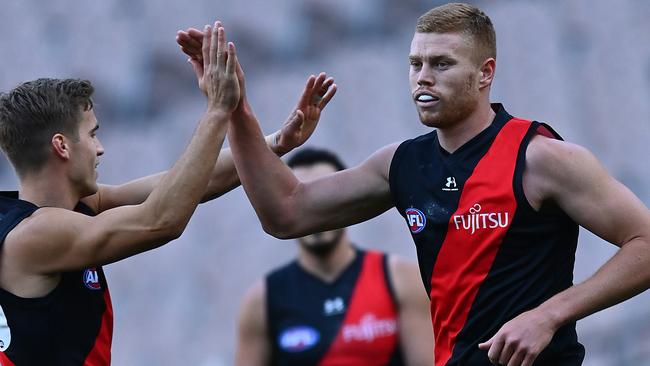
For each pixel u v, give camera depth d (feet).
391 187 42.91
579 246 117.60
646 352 104.12
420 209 41.65
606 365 105.29
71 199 42.83
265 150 44.83
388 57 145.69
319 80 45.50
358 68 145.48
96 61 159.63
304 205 44.75
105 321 43.34
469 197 40.45
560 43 139.85
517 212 39.81
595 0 140.56
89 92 43.24
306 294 68.49
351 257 68.95
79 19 161.48
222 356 129.08
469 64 40.73
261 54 152.35
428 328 67.67
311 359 68.03
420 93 40.96
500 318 39.88
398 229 123.13
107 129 155.63
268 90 149.89
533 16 141.38
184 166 40.73
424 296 67.97
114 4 160.15
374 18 149.07
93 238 40.16
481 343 39.70
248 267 131.85
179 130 153.38
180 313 131.95
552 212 40.24
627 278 38.47
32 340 41.09
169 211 40.22
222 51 41.83
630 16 139.23
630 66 137.39
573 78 138.00
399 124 140.05
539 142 40.40
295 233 45.29
